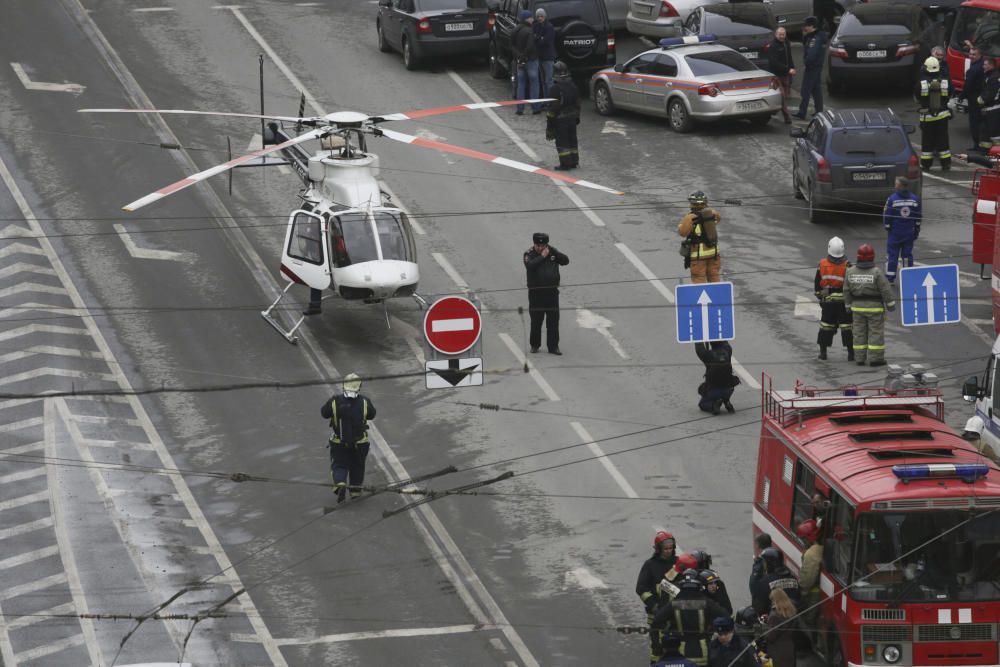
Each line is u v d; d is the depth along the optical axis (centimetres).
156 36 15175
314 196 10012
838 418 6644
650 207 11819
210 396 9281
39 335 9925
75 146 12738
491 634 6881
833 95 14288
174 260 11019
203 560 7569
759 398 9112
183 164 12506
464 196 12050
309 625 6975
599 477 8288
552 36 13625
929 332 9931
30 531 7819
